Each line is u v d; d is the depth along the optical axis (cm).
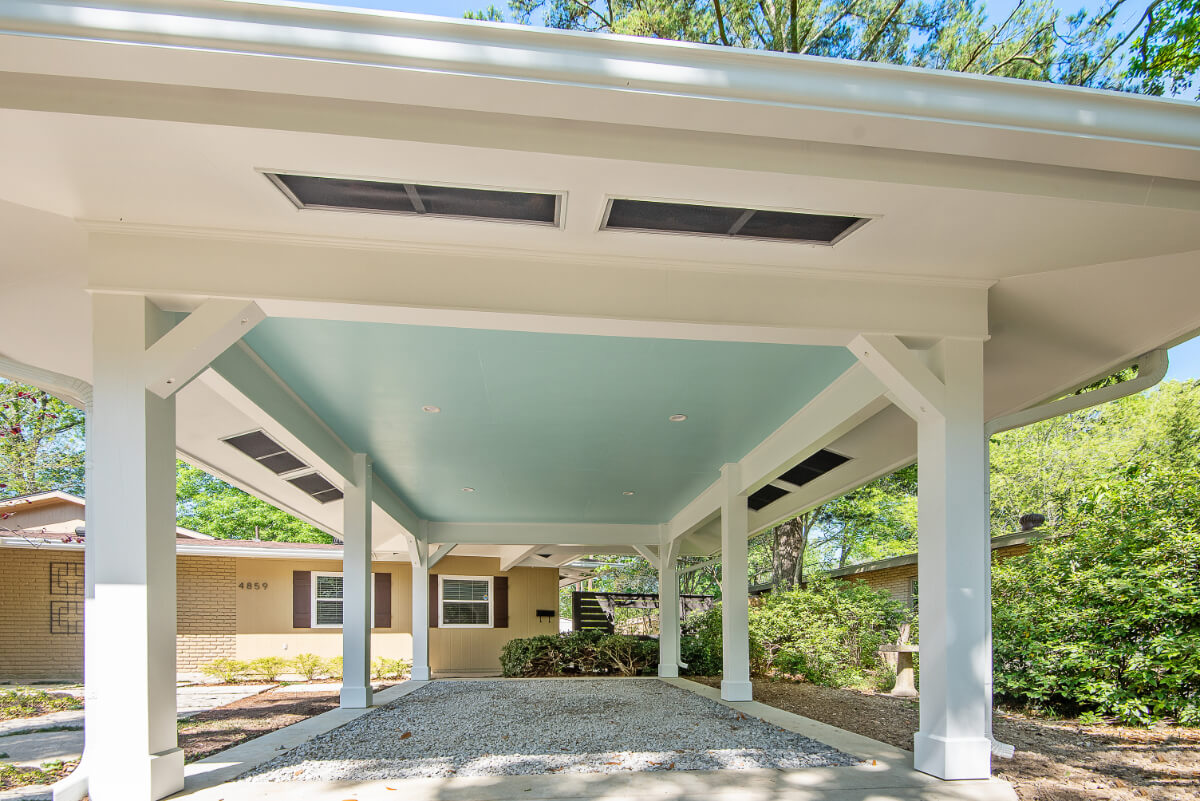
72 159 349
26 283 491
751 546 2209
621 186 371
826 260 468
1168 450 1471
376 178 365
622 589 2856
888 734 637
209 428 747
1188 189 391
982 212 399
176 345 419
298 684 1202
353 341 550
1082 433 1700
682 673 1358
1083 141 338
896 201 386
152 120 313
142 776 395
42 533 1148
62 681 1175
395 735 638
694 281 471
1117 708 642
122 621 399
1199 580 650
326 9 287
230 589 1345
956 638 467
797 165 356
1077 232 425
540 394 678
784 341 496
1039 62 1102
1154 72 870
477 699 913
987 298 500
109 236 421
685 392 673
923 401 483
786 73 316
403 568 1537
